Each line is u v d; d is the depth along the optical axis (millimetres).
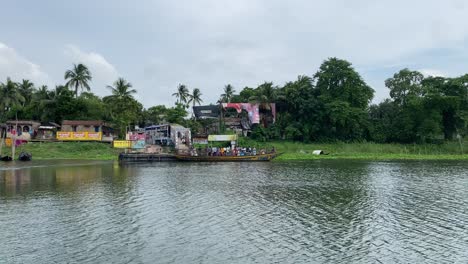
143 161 63719
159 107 111625
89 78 94188
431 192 31219
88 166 54031
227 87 121188
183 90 116438
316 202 26891
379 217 22406
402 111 100000
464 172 46656
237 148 74750
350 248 16969
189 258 15695
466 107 93250
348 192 31188
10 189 31891
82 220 21516
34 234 18797
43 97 93625
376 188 33281
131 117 91750
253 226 20438
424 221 21500
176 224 20797
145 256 15898
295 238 18359
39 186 33594
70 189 32031
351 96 97625
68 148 72188
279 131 96375
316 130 95188
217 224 20812
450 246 17203
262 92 100562
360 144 90688
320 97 95625
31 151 69500
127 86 93250
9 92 83375
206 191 31547
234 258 15719
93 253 16219
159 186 34250
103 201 26875
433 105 92062
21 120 87875
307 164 60094
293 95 98250
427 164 59594
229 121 101625
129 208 24641
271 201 27234
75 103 88688
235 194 30141
